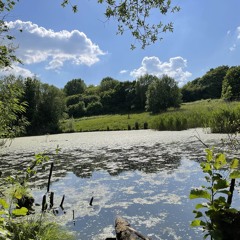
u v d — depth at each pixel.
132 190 8.49
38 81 49.50
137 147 17.92
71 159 14.76
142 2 4.99
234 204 6.20
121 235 4.47
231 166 2.56
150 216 6.39
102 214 6.72
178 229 5.64
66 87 131.12
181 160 12.55
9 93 6.54
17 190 4.61
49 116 49.16
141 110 81.75
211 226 2.47
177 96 66.75
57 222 6.32
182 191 8.05
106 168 11.97
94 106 86.50
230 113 20.67
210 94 90.38
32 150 19.27
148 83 83.56
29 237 4.93
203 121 25.98
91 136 30.75
